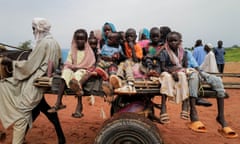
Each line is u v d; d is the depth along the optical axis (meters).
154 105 5.42
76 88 4.62
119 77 4.93
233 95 13.06
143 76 5.15
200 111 9.87
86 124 7.91
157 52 5.10
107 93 4.57
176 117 8.97
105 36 6.59
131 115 4.52
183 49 5.17
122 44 5.42
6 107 5.12
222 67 16.67
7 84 5.15
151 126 4.40
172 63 4.98
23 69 5.06
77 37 5.07
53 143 6.34
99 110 9.73
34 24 5.29
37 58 5.11
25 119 5.07
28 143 6.29
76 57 5.09
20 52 5.88
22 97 5.09
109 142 4.39
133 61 5.28
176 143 6.52
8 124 5.09
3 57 5.38
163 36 5.73
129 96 5.14
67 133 7.06
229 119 8.86
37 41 5.27
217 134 7.23
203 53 11.40
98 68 4.82
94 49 5.64
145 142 4.36
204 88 4.79
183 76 4.57
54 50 5.25
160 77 4.67
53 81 4.89
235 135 4.67
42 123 7.87
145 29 6.12
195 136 7.04
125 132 4.36
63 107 4.86
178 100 4.57
